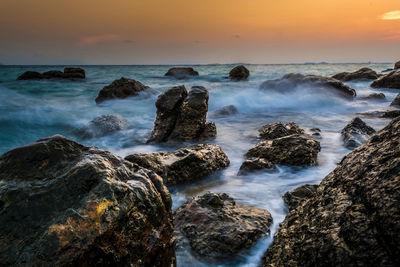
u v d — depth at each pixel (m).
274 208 4.63
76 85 29.88
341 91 16.53
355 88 21.75
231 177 6.00
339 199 2.55
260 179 5.80
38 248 1.88
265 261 3.09
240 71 35.78
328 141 8.19
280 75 42.25
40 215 2.04
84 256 1.91
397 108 12.95
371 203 2.20
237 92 20.08
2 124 11.71
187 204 4.26
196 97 8.99
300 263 2.38
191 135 8.79
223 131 10.32
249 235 3.47
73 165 2.33
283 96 17.08
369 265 1.91
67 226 1.96
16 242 1.93
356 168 2.69
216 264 3.26
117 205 2.14
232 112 13.79
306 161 6.17
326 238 2.26
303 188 4.65
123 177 2.44
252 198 5.02
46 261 1.84
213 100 17.34
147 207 2.34
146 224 2.30
